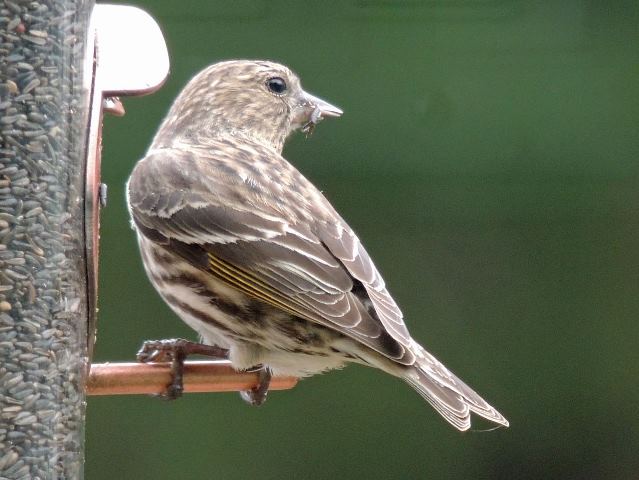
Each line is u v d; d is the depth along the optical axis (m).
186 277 9.94
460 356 13.73
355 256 9.77
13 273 9.09
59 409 9.19
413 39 13.30
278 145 11.35
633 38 13.32
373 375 13.85
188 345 9.88
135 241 13.16
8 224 9.08
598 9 13.32
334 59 13.22
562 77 13.37
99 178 9.58
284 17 13.12
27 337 9.11
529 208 13.57
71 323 9.25
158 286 10.16
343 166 13.34
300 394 13.79
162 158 10.29
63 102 9.21
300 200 9.98
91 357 9.58
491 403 13.75
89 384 9.57
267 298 9.63
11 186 9.09
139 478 13.52
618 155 13.48
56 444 9.17
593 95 13.40
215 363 9.91
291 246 9.69
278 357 9.91
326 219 9.91
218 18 13.03
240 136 11.05
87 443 13.52
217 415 13.70
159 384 9.77
